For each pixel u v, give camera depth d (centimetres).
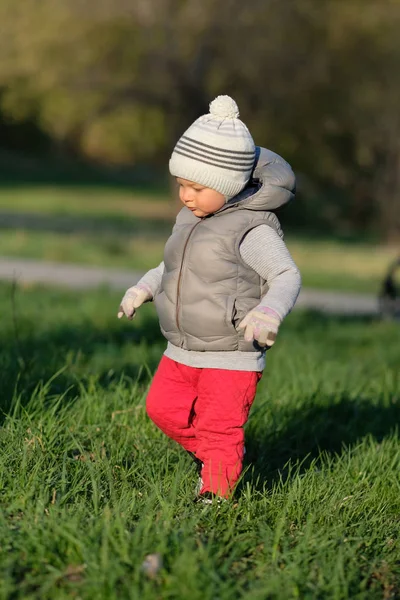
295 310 2788
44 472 814
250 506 797
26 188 9581
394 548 786
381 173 7356
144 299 866
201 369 819
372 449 1048
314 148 7569
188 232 814
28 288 2798
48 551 661
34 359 1302
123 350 1688
